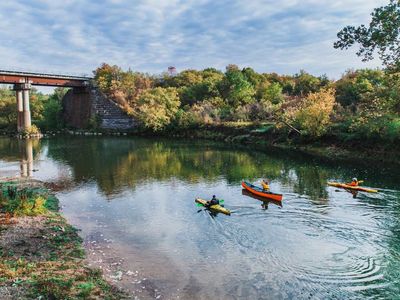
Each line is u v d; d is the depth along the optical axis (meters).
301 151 57.50
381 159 46.22
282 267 17.47
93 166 46.31
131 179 38.12
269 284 15.92
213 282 16.16
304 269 17.22
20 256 17.59
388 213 25.17
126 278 16.47
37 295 13.59
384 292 15.07
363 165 43.94
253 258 18.52
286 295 15.02
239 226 23.16
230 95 99.00
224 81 103.25
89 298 13.91
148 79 120.75
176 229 22.88
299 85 104.62
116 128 100.69
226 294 15.15
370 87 68.69
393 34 22.98
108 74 109.81
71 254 18.59
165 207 27.72
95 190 33.38
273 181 36.25
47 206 27.23
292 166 44.62
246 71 116.31
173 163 48.22
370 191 30.95
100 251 19.52
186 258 18.64
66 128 108.81
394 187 32.41
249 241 20.70
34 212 24.59
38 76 92.94
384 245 19.83
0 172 42.44
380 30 23.22
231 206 27.55
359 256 18.52
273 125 70.75
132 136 91.94
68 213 26.42
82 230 22.78
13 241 19.41
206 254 19.11
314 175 38.72
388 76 27.06
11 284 14.34
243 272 17.06
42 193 31.33
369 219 23.98
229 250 19.56
